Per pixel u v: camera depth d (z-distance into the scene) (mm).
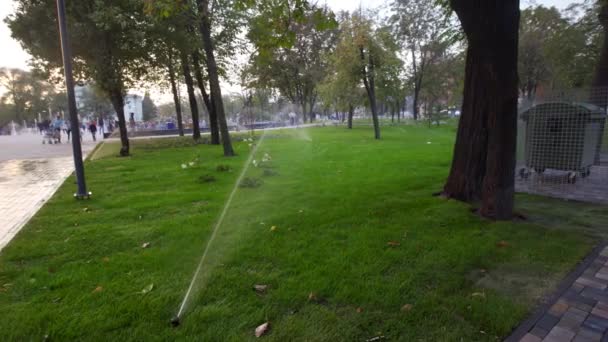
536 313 2686
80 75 16000
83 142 23516
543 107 7016
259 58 6324
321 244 4125
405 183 7359
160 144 19766
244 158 12359
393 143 16688
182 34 15023
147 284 3248
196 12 12680
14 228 5035
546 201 5895
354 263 3600
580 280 3184
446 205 5594
